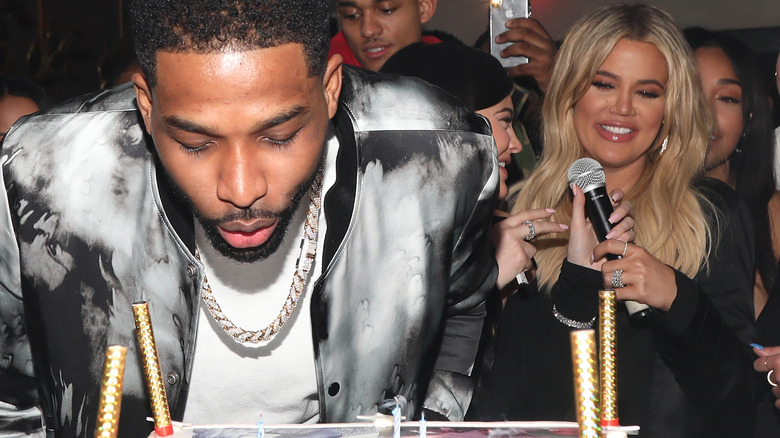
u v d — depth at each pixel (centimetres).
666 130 190
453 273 130
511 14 276
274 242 91
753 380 167
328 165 116
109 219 114
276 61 77
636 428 84
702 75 250
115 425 69
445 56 199
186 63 76
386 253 120
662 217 182
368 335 120
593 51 192
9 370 121
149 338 88
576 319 174
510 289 191
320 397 117
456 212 123
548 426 92
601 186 177
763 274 223
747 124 247
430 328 124
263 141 81
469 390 137
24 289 116
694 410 166
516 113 251
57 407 118
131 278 114
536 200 203
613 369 84
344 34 316
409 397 125
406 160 120
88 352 115
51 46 484
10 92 254
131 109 116
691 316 160
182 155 82
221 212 83
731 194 188
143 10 79
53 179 114
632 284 161
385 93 123
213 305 113
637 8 195
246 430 92
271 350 117
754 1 387
